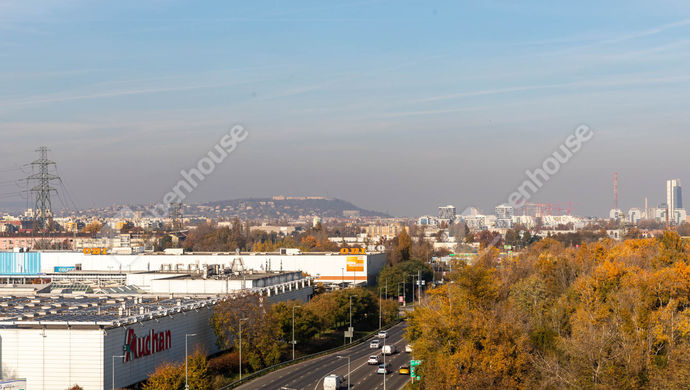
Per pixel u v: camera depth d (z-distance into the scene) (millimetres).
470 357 136500
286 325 189375
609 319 156250
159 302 186375
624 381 129750
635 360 131250
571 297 186625
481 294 157750
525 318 168375
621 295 167250
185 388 135875
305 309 197875
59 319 152125
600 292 175000
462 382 132750
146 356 153375
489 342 137625
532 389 131750
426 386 139625
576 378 132250
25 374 142500
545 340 148500
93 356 140375
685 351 130000
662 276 174750
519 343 137750
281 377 160875
